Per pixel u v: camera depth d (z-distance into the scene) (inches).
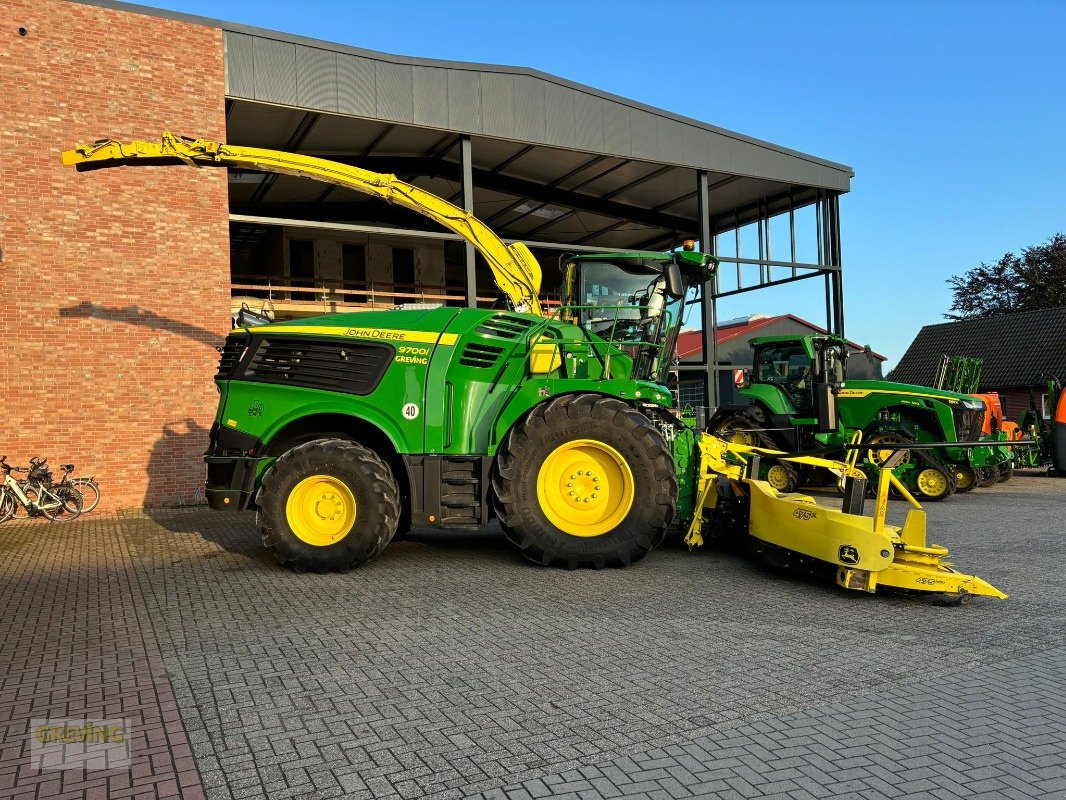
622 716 141.6
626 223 872.9
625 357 308.2
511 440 266.7
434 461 274.2
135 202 466.6
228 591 245.4
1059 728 135.0
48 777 121.7
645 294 335.9
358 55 521.7
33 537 369.4
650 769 120.8
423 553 301.7
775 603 221.0
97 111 458.0
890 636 189.2
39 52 444.8
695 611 212.8
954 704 146.1
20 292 437.7
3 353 433.4
